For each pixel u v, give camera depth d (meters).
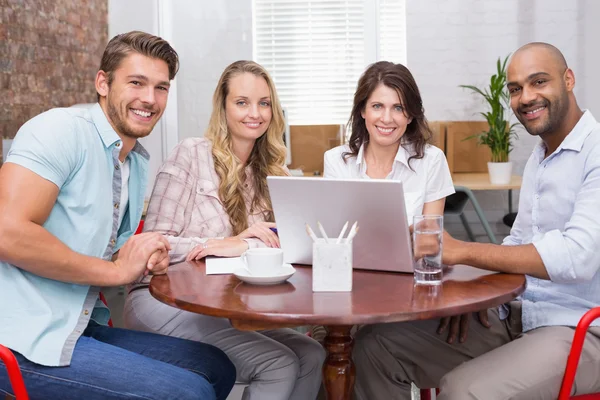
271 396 1.92
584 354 1.70
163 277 1.74
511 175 4.80
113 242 1.84
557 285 1.88
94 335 1.91
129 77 1.80
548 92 1.88
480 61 5.22
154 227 2.16
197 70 5.07
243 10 5.05
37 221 1.61
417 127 2.32
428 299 1.47
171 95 5.00
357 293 1.54
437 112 5.27
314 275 1.56
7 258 1.58
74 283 1.67
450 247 1.74
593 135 1.85
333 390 1.62
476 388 1.62
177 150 2.28
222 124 2.32
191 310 1.46
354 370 1.65
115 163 1.82
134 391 1.59
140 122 1.84
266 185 2.38
